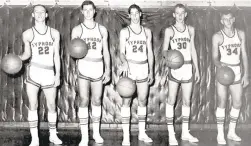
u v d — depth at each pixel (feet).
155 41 17.74
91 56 14.58
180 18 15.10
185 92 15.23
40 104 17.53
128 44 14.98
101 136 16.19
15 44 17.58
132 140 15.47
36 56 14.42
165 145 14.55
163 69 17.74
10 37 17.60
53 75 14.58
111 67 17.67
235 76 15.12
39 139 15.53
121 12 17.87
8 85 17.57
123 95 13.91
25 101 17.63
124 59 14.79
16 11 17.78
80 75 14.53
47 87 14.49
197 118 17.69
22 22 17.69
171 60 14.16
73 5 17.97
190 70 15.14
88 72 14.48
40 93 17.56
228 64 15.19
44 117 17.56
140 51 14.99
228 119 17.76
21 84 17.61
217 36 15.17
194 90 17.69
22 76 17.60
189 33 15.30
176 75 14.98
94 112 15.10
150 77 15.12
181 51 15.10
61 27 17.70
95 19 17.72
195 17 17.92
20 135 16.21
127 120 14.88
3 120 17.56
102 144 14.73
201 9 18.04
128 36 14.98
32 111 14.48
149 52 15.17
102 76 14.76
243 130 17.38
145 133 15.66
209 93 17.74
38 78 14.32
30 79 14.29
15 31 17.63
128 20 17.80
